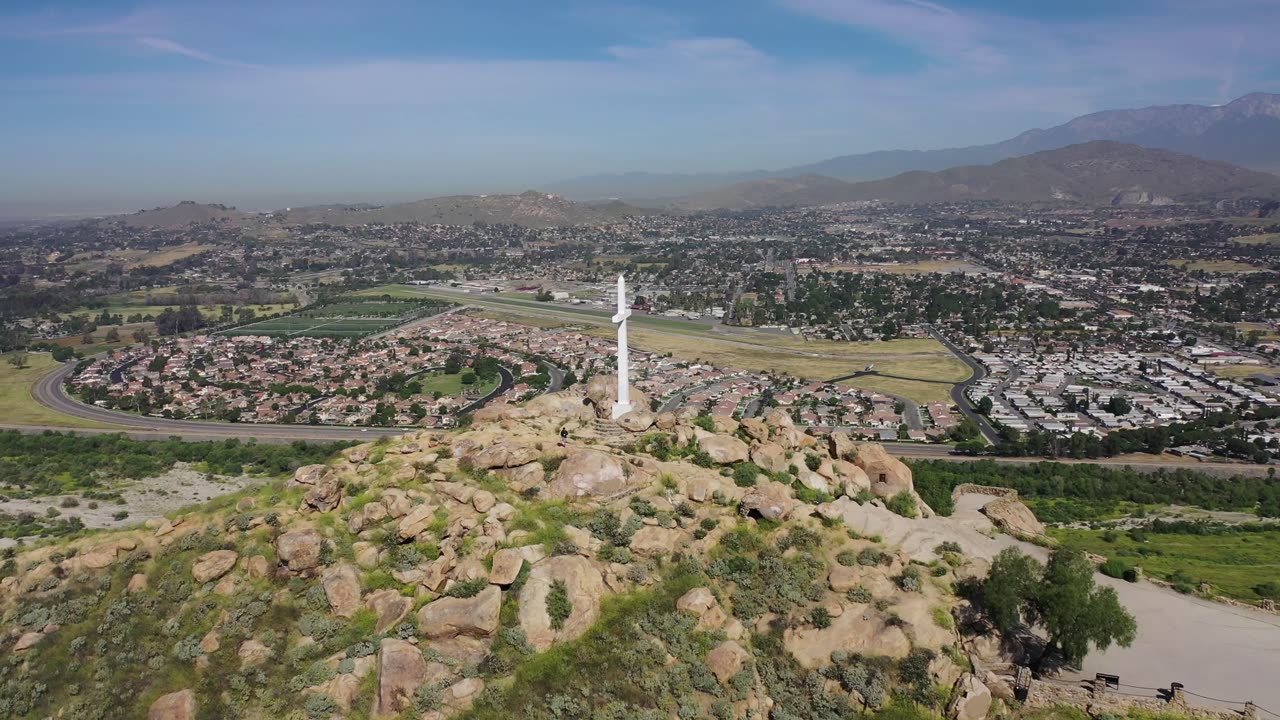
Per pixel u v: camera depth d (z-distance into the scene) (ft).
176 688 181.47
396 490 226.17
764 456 264.31
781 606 201.05
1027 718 182.80
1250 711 180.55
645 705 178.29
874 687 182.60
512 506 221.46
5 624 199.21
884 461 288.10
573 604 192.24
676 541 217.56
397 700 173.99
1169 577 281.54
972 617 202.90
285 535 207.82
